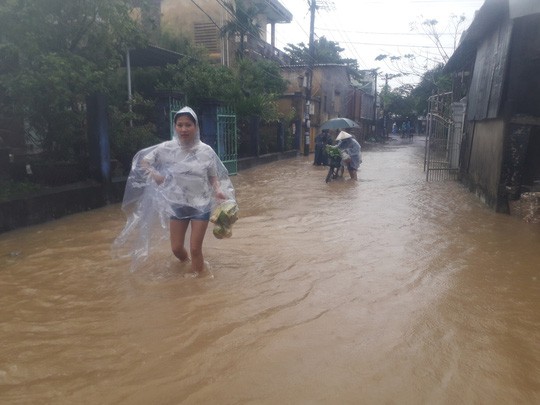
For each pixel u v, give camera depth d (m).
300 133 26.81
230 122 15.34
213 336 3.68
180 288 4.71
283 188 12.41
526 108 8.50
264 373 3.15
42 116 8.66
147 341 3.61
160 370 3.20
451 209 9.26
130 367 3.24
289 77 30.80
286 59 33.16
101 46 9.16
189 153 4.82
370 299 4.45
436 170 14.96
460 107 15.20
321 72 32.50
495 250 6.21
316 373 3.16
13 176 8.20
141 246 5.41
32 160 8.91
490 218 8.32
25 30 7.69
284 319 3.99
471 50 13.34
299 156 26.36
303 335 3.70
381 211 8.98
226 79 16.78
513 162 8.67
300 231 7.23
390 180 14.18
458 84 17.42
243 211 8.96
